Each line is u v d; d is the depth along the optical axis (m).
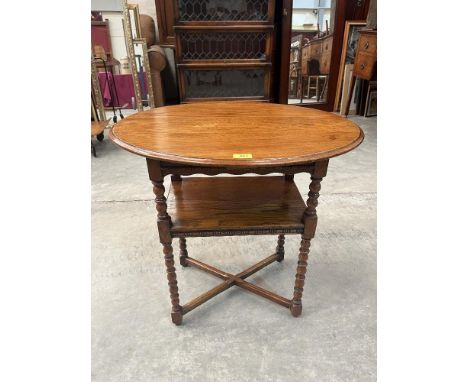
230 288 1.63
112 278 1.68
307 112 1.43
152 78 3.83
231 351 1.31
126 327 1.42
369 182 2.64
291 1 3.37
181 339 1.36
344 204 2.33
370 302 1.53
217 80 3.22
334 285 1.63
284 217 1.24
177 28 2.91
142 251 1.88
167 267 1.27
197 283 1.66
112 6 4.12
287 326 1.42
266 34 3.02
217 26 2.93
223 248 1.92
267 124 1.25
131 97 4.45
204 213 1.26
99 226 2.09
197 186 1.47
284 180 1.53
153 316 1.47
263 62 3.13
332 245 1.92
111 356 1.29
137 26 3.43
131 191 2.52
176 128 1.20
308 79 4.01
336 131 1.18
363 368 1.24
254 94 3.31
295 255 1.86
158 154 0.97
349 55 3.97
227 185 1.48
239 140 1.08
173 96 4.41
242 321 1.44
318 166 1.05
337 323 1.43
